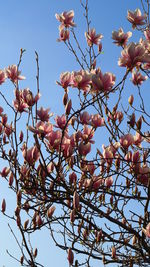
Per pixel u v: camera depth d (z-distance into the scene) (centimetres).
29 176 409
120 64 384
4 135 427
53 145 388
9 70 435
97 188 422
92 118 412
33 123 391
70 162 413
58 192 429
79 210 418
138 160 413
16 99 405
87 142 415
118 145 426
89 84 420
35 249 407
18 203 391
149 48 454
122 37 490
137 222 444
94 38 557
